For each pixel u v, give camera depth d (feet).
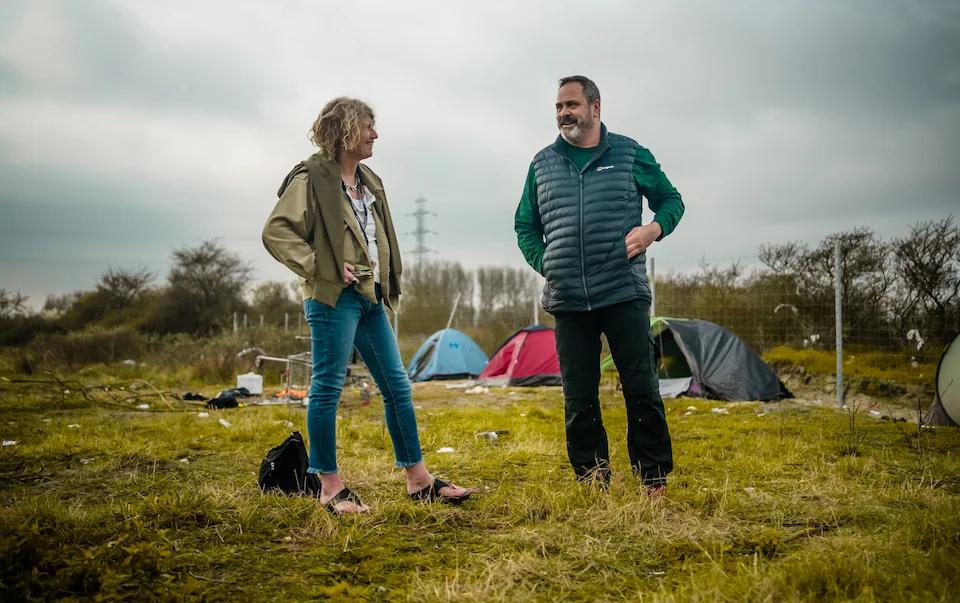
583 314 11.75
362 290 11.04
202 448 17.29
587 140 11.80
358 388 33.71
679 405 28.35
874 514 10.50
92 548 8.64
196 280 81.87
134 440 18.38
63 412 25.61
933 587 6.91
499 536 9.55
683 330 33.58
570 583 7.82
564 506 10.79
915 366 32.40
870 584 7.20
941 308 35.19
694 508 10.87
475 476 13.83
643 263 11.69
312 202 10.69
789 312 41.27
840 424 21.90
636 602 7.17
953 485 12.71
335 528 9.75
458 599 7.14
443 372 44.19
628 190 11.41
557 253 11.62
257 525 9.93
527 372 38.93
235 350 44.62
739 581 7.29
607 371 37.78
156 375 42.50
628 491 11.08
